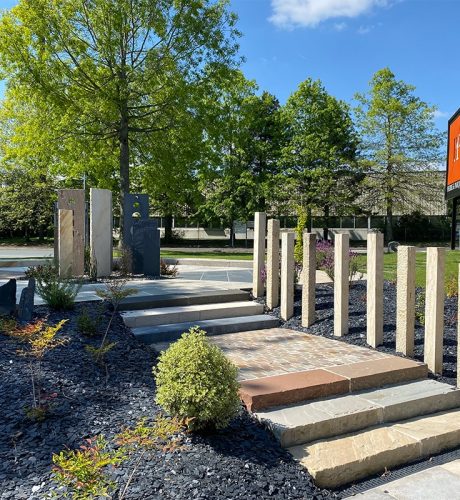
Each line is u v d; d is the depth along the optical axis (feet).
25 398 12.23
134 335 18.45
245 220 101.96
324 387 14.06
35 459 9.94
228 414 11.43
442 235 129.70
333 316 22.06
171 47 55.16
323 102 103.19
